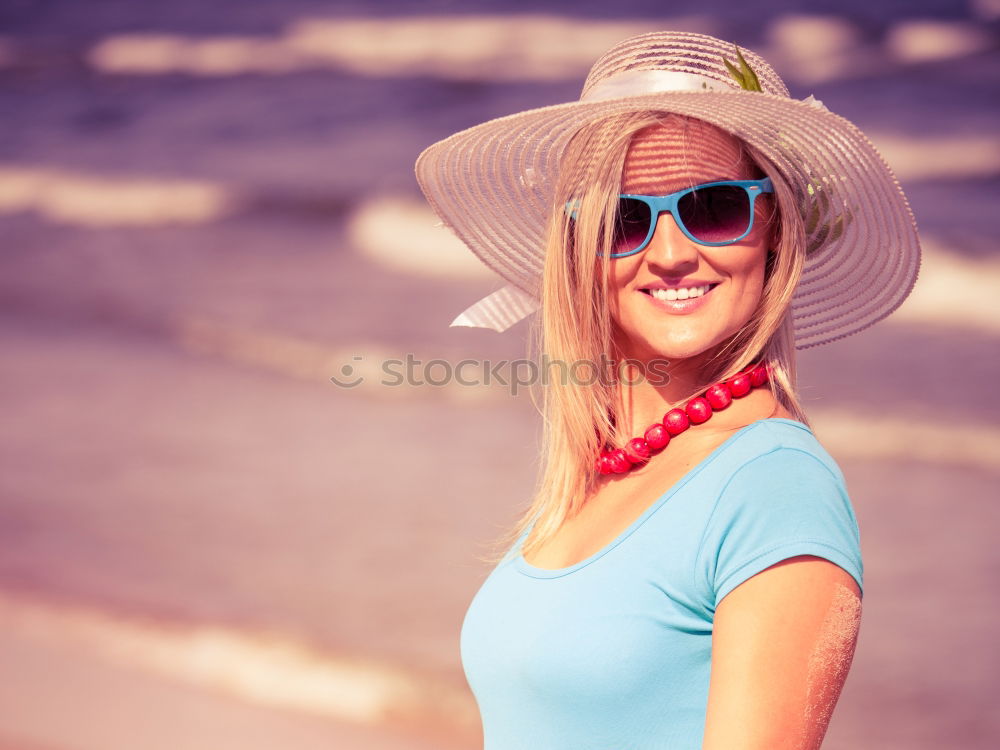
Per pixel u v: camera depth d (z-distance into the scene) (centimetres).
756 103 202
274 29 5481
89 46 5453
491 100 4066
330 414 1534
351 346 1914
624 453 224
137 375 1736
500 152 257
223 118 4062
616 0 5306
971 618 916
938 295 2145
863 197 226
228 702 801
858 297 242
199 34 5538
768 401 219
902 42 4475
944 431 1473
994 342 1881
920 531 1131
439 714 780
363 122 3909
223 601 957
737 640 174
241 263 2569
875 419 1532
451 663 844
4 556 1054
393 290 2325
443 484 1240
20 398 1605
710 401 218
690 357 230
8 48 5462
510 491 1212
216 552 1059
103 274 2483
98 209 3097
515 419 1505
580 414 233
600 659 195
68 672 846
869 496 1258
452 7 5409
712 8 5050
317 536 1091
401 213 2908
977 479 1296
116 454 1349
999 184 2822
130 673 845
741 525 183
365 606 938
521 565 224
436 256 2620
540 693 203
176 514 1155
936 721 767
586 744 198
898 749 737
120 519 1141
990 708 779
